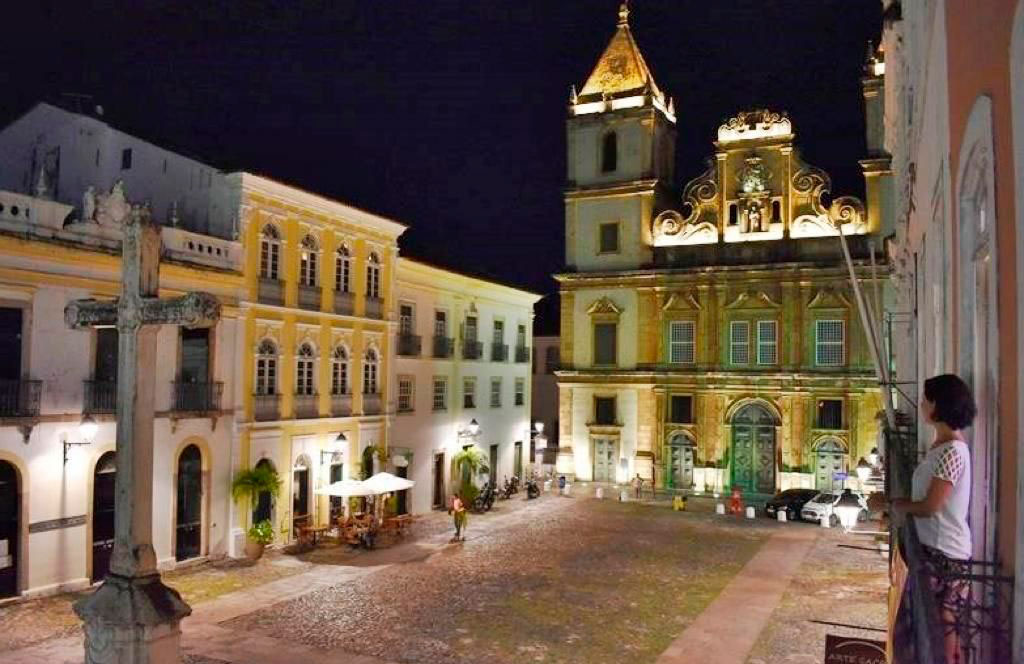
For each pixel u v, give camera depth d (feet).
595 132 152.25
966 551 15.21
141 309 26.89
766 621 63.31
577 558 85.81
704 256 143.54
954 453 15.30
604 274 148.66
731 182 142.61
